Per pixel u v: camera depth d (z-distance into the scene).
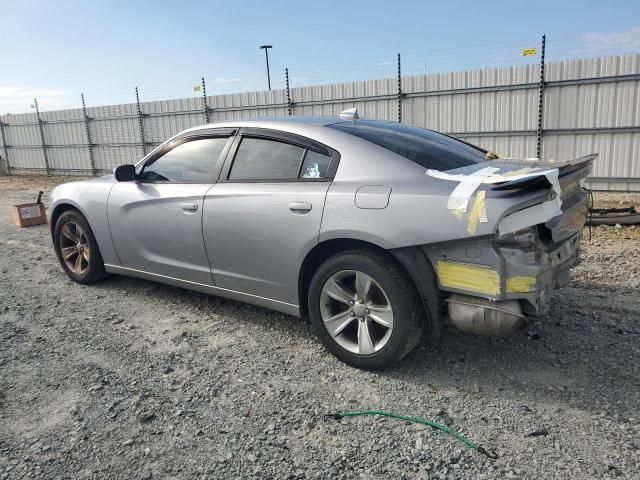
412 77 13.55
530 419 2.76
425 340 3.71
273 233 3.55
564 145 11.96
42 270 5.88
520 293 2.82
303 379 3.26
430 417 2.81
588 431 2.64
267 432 2.72
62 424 2.84
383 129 3.79
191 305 4.57
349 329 3.43
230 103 17.45
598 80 11.23
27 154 24.69
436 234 2.88
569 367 3.29
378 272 3.12
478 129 12.89
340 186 3.30
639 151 11.17
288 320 4.19
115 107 20.66
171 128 19.28
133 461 2.53
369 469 2.42
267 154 3.76
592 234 7.24
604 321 3.96
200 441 2.67
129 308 4.55
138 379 3.30
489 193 2.76
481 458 2.47
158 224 4.28
